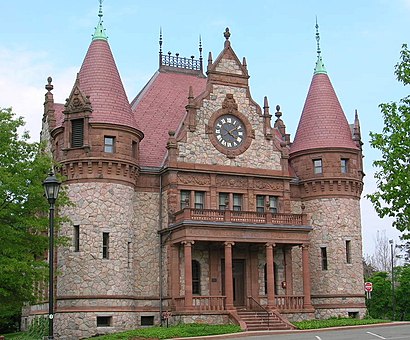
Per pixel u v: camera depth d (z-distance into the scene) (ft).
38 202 116.06
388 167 62.08
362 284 169.48
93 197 143.13
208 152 157.58
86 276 139.23
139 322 146.30
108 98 149.79
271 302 147.43
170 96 178.91
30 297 116.67
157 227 153.48
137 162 151.33
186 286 139.85
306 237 155.43
